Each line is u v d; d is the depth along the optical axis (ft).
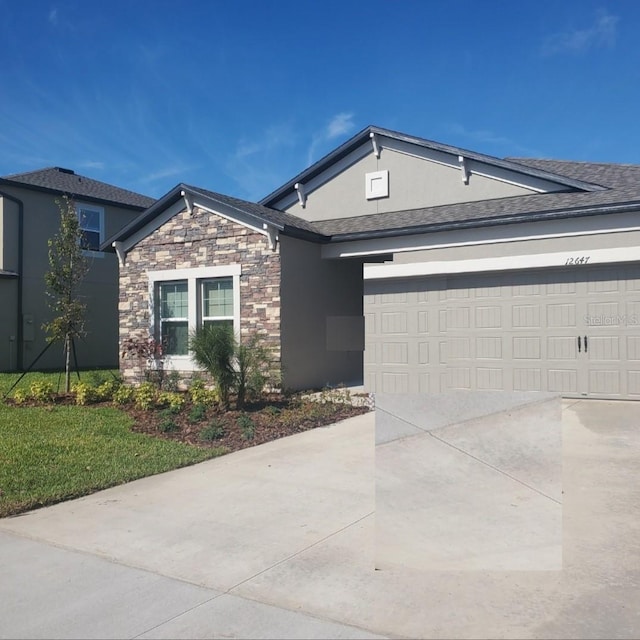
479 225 39.86
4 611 13.25
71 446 27.27
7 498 20.59
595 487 20.44
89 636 12.19
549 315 38.47
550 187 43.83
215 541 16.90
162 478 23.22
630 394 36.01
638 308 35.96
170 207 47.01
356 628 12.28
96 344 70.44
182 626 12.50
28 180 67.00
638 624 12.15
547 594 13.46
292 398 38.65
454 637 11.86
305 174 52.95
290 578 14.56
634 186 40.16
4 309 62.95
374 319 44.34
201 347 34.88
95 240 70.79
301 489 21.36
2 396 41.24
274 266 42.52
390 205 50.21
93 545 16.83
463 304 41.29
